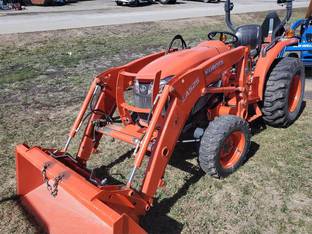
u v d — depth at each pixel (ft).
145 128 12.81
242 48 14.34
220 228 11.34
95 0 97.09
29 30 44.93
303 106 20.52
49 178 10.54
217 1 94.79
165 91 11.00
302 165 14.47
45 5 83.51
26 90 24.76
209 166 12.87
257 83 15.85
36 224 11.50
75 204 10.68
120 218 8.53
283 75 16.12
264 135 17.04
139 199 10.37
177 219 11.78
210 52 14.47
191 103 12.04
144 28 49.47
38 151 11.46
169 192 13.09
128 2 79.41
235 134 13.42
